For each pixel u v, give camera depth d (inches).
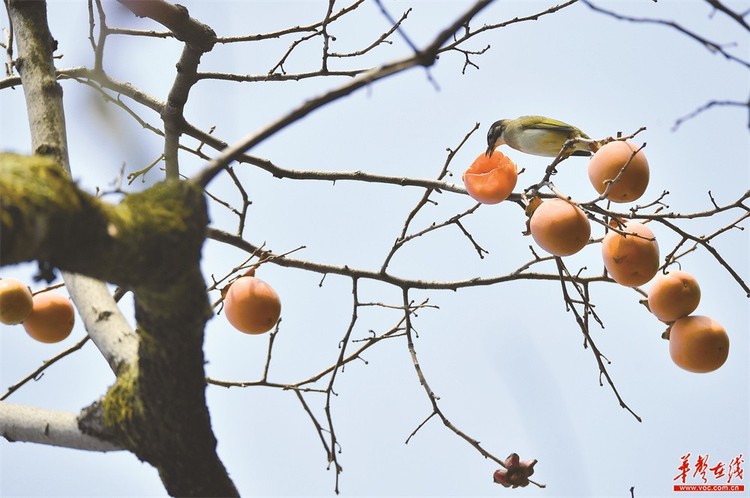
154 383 186.2
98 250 157.6
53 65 268.2
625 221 282.2
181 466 196.4
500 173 270.7
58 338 274.4
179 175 314.5
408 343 302.4
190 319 176.1
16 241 145.4
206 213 172.1
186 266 167.5
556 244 260.1
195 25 293.6
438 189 303.6
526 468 275.7
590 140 272.7
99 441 201.9
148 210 164.6
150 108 311.0
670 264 287.9
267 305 272.1
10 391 284.7
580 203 265.7
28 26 268.7
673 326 285.6
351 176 314.5
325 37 316.2
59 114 257.6
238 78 317.1
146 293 170.4
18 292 261.6
